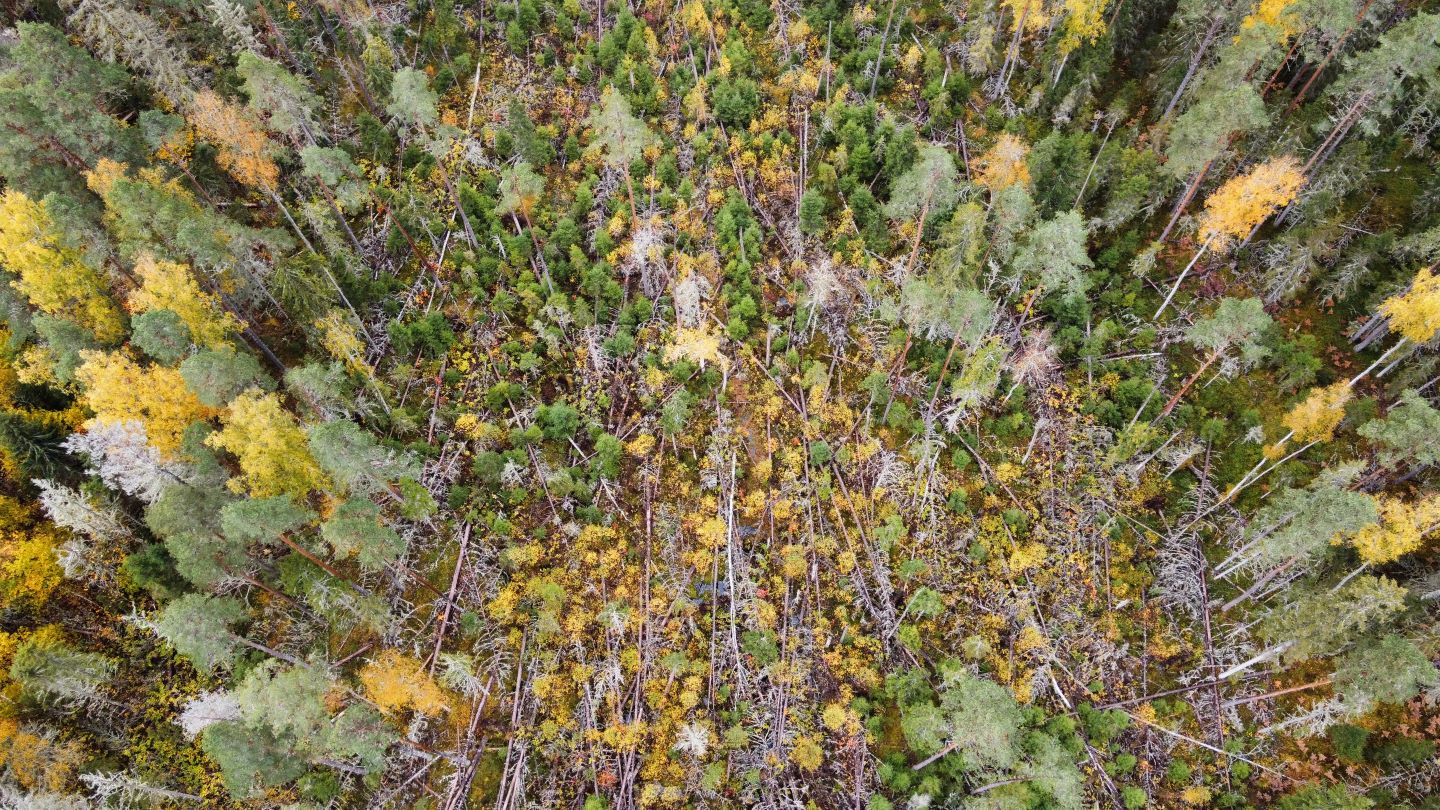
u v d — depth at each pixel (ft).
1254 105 113.80
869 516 122.62
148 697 111.04
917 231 137.28
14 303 116.57
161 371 104.63
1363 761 106.63
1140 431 121.90
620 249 143.43
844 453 127.13
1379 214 144.56
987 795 97.25
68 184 118.21
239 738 88.89
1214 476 125.80
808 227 144.46
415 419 127.34
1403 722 108.68
